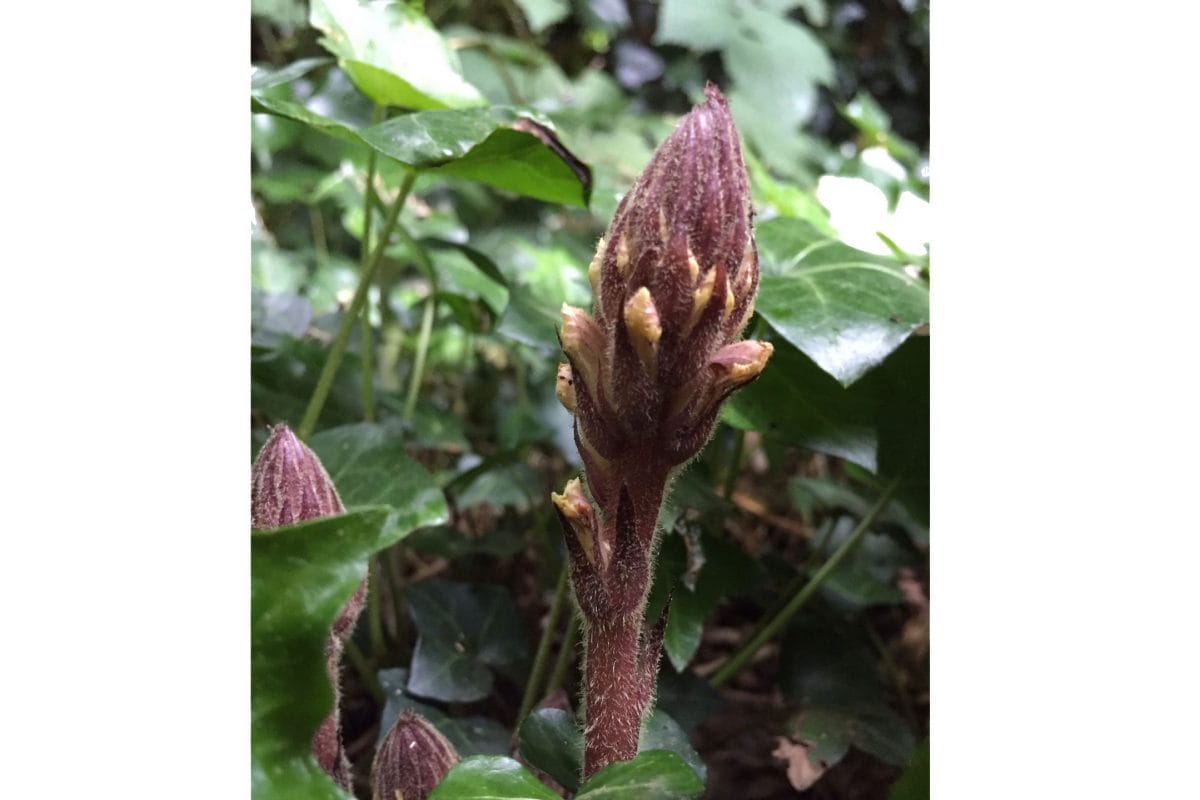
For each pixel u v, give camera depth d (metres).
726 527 0.64
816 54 0.98
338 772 0.31
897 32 1.21
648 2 1.21
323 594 0.26
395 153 0.34
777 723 0.48
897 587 0.64
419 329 0.75
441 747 0.32
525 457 0.70
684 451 0.25
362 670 0.46
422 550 0.52
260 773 0.25
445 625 0.45
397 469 0.40
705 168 0.23
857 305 0.35
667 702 0.43
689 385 0.24
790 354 0.40
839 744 0.43
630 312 0.23
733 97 0.94
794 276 0.37
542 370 0.68
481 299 0.55
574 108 0.87
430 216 0.69
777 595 0.54
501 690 0.52
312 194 0.74
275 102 0.34
